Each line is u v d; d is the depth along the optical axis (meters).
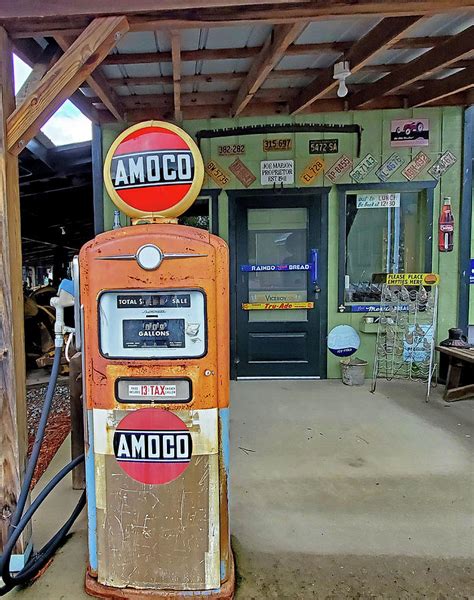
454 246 4.65
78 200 7.66
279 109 4.57
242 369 4.79
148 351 1.59
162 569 1.63
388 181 4.62
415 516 2.21
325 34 3.10
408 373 4.70
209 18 1.84
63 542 2.04
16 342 1.83
